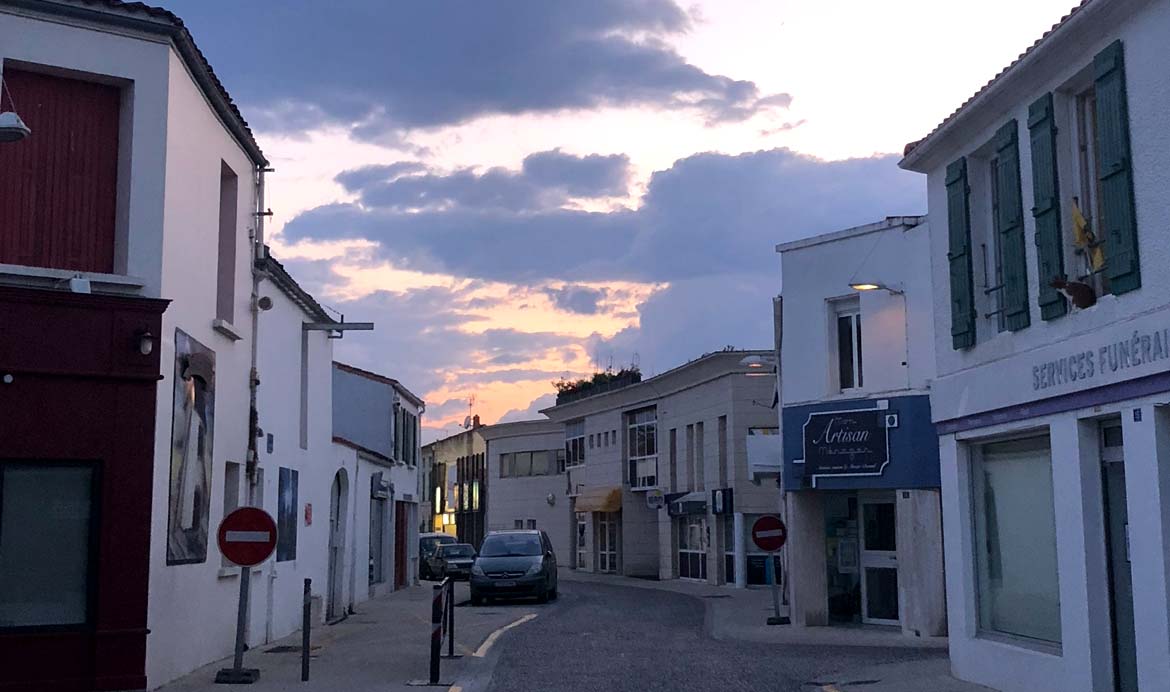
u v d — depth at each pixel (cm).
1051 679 1240
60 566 1307
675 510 4381
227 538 1423
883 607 2281
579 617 2656
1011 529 1395
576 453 5756
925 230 2120
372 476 3225
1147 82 1066
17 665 1270
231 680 1429
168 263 1413
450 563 4675
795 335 2314
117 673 1304
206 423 1586
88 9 1362
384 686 1420
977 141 1426
